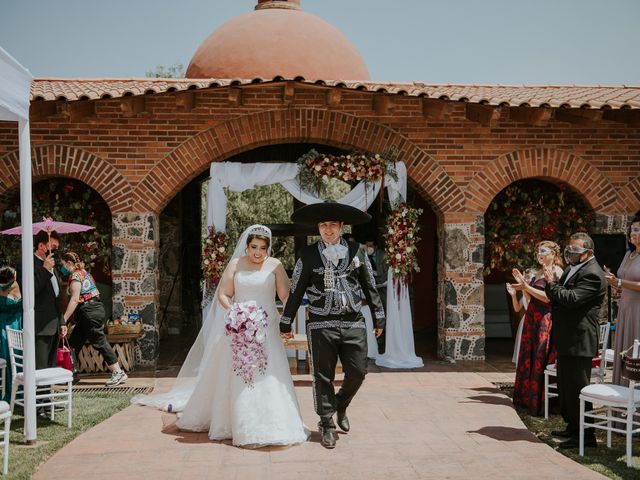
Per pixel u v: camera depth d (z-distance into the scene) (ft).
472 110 33.76
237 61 42.86
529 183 38.27
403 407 24.66
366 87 30.83
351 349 19.77
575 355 19.81
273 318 20.81
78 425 22.18
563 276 20.49
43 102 31.48
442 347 35.04
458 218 34.40
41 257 24.14
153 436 20.62
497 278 44.39
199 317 49.52
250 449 19.21
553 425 22.62
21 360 24.49
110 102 33.09
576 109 32.01
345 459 18.34
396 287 33.47
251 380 19.67
